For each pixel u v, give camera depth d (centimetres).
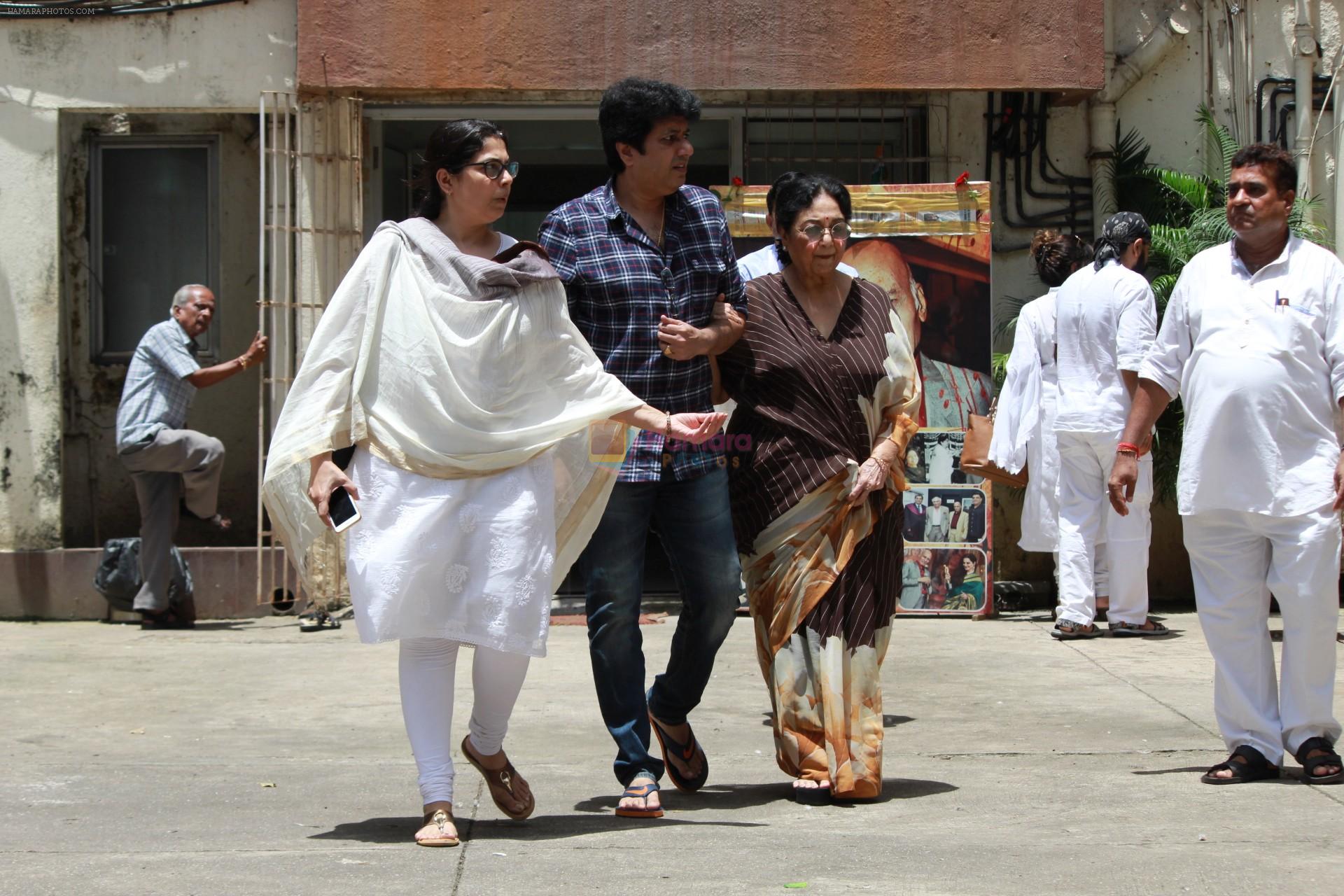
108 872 388
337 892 366
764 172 1081
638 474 468
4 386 1003
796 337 498
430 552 415
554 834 441
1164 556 1051
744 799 502
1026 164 1058
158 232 1156
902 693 712
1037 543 921
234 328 1162
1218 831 438
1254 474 506
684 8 963
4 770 544
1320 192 1048
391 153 1132
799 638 497
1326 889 369
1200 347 523
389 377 421
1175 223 1047
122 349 1155
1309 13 1044
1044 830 444
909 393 505
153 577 948
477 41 959
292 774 539
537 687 729
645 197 478
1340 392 507
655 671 757
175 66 1002
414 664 430
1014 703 683
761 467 495
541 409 436
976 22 973
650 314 473
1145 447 551
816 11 968
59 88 1002
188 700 705
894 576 504
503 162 433
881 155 1068
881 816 468
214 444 945
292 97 1002
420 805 486
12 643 891
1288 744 519
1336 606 511
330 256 999
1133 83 1054
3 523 1004
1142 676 750
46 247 1002
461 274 424
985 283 968
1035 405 922
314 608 948
